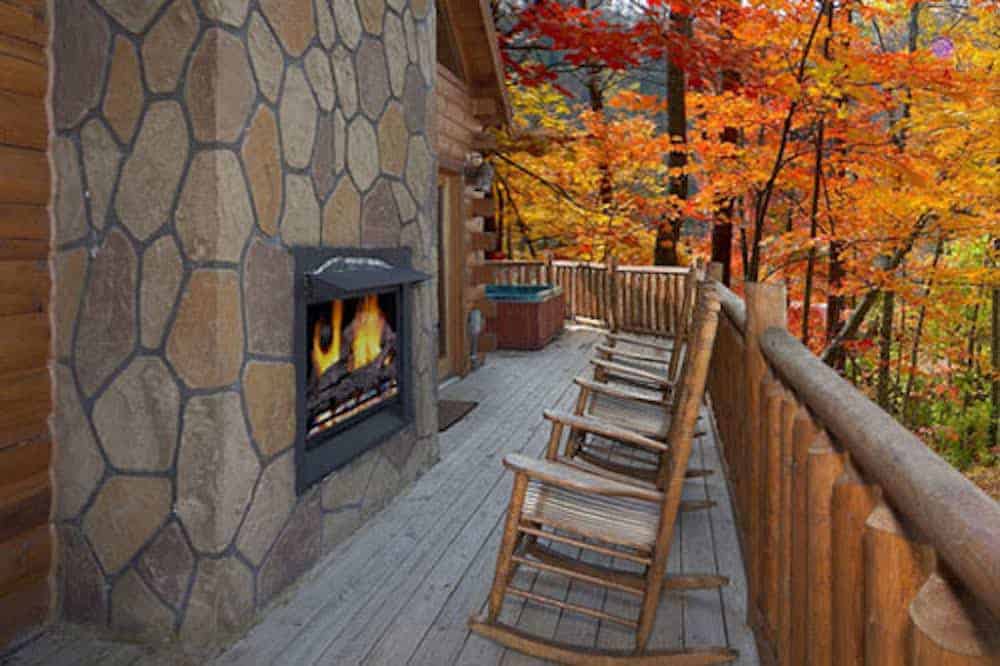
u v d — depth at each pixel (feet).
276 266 8.54
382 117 11.43
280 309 8.64
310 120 9.24
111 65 7.60
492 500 12.00
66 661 7.37
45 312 7.80
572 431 11.66
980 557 2.39
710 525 11.21
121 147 7.63
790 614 6.05
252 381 8.13
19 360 7.51
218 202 7.47
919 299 28.02
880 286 28.09
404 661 7.45
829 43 23.00
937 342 41.16
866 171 25.68
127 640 7.74
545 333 29.99
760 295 7.93
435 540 10.41
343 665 7.36
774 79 23.02
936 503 2.87
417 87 12.81
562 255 44.27
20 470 7.57
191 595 7.72
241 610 8.02
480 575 9.33
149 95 7.53
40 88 7.66
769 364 7.43
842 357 34.88
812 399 5.21
